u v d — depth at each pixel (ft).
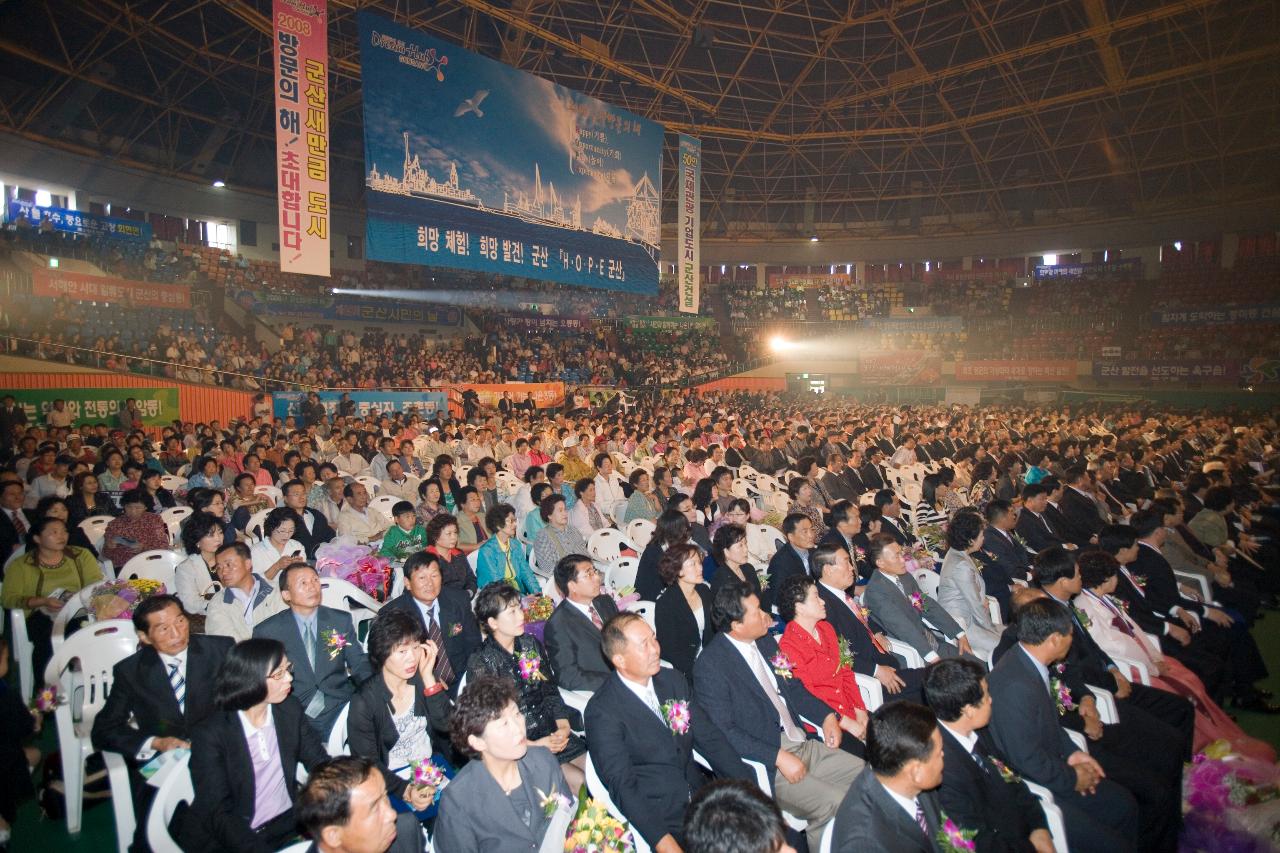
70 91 71.46
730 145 111.45
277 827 10.87
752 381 114.83
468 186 51.67
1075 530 28.22
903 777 8.76
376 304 90.68
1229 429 59.06
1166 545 23.29
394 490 33.58
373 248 46.80
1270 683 20.57
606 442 44.73
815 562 16.39
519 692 13.21
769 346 117.29
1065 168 108.68
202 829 10.23
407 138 48.34
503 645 13.75
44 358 56.49
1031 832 10.99
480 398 71.05
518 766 10.19
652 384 96.84
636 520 27.48
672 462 38.45
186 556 20.81
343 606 18.78
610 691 11.39
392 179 47.62
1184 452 47.83
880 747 8.79
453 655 16.03
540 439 44.73
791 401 102.89
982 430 61.11
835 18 82.38
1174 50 84.53
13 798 12.95
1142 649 16.92
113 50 69.46
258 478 33.27
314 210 37.63
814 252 124.26
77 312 63.36
